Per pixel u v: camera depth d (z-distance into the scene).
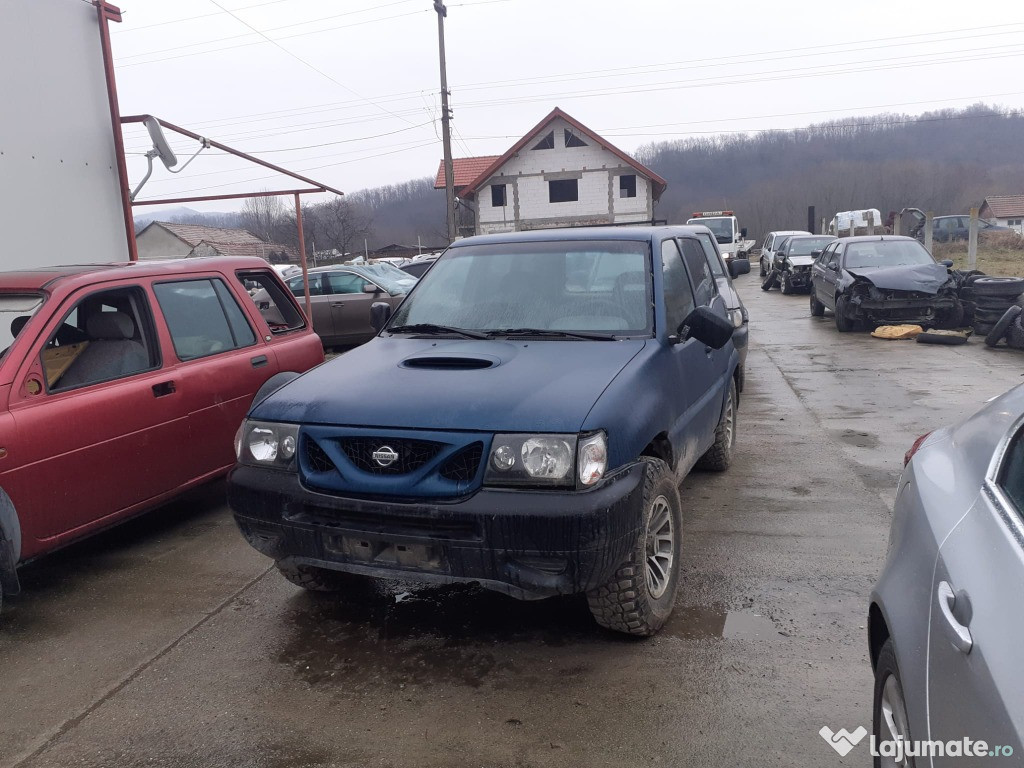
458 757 2.74
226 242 57.66
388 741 2.85
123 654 3.54
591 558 2.95
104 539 4.96
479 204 43.25
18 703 3.20
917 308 12.75
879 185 86.94
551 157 42.38
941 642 1.80
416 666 3.35
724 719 2.89
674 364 4.04
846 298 13.38
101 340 4.59
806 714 2.90
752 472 5.82
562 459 2.98
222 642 3.62
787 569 4.14
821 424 7.20
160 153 8.73
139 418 4.46
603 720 2.92
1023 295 10.79
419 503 3.08
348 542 3.24
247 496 3.43
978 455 2.18
